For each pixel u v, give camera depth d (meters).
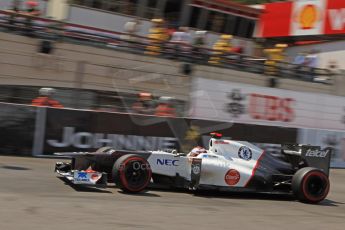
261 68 48.66
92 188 19.64
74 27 48.03
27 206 15.47
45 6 47.09
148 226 14.34
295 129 38.59
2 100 32.84
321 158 22.77
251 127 36.84
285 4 67.50
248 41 66.69
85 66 34.47
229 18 63.47
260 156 21.78
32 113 29.17
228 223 15.78
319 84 50.47
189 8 58.25
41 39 37.59
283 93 42.09
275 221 16.83
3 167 23.50
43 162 27.03
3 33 36.16
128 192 19.33
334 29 62.00
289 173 22.03
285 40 69.00
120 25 51.75
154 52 43.53
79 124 30.77
